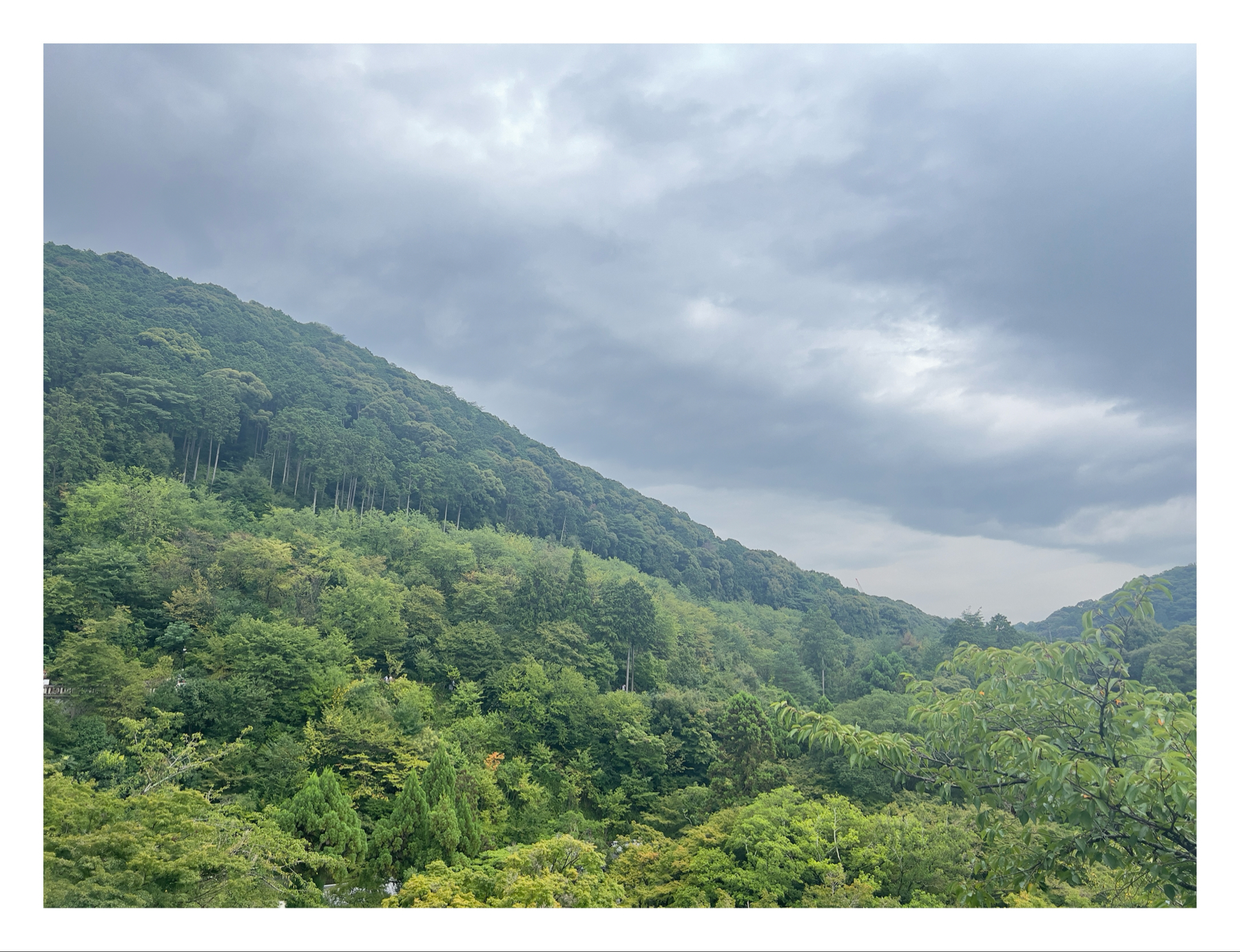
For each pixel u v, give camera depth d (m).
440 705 44.16
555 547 91.19
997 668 8.70
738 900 27.58
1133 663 39.78
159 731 31.77
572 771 42.03
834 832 28.61
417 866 28.61
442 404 137.62
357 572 51.53
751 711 42.72
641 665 55.09
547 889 20.78
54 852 17.48
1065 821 8.04
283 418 80.69
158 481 58.12
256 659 37.69
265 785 31.61
